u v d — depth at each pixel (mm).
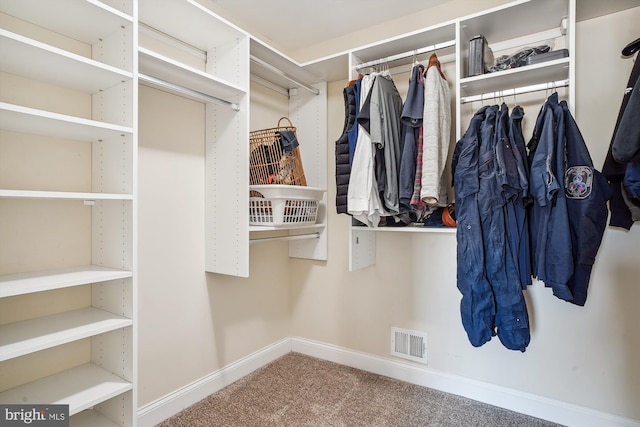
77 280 1185
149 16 1637
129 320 1312
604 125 1676
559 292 1415
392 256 2283
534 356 1853
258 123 2381
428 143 1646
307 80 2496
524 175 1509
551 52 1591
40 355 1349
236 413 1851
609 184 1549
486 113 1634
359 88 1927
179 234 1879
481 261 1540
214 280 2082
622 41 1646
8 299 1273
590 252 1406
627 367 1653
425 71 1896
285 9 2102
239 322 2264
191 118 1944
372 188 1786
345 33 2398
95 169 1478
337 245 2506
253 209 2031
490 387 1961
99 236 1467
